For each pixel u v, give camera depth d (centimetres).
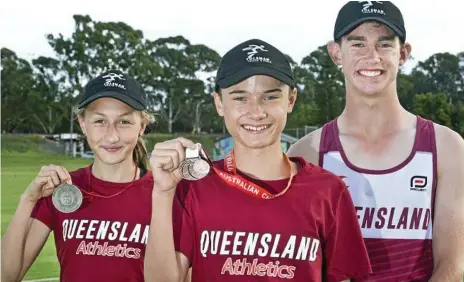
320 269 235
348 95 291
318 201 236
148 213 298
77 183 309
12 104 5106
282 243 228
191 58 5378
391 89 283
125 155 303
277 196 233
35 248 299
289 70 238
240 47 237
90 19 4953
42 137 4094
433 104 3244
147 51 5341
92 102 302
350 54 277
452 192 275
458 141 281
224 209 232
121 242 294
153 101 5334
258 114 229
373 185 283
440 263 270
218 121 5319
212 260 229
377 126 284
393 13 271
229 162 242
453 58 4481
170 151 221
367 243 282
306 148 299
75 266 293
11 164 3142
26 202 294
